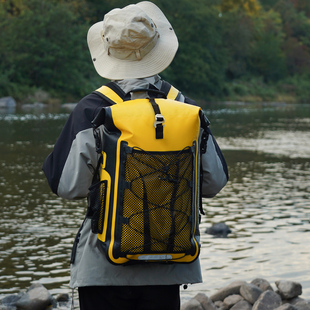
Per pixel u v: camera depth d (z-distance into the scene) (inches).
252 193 419.2
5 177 483.2
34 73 2110.0
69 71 2127.2
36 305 178.1
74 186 80.0
